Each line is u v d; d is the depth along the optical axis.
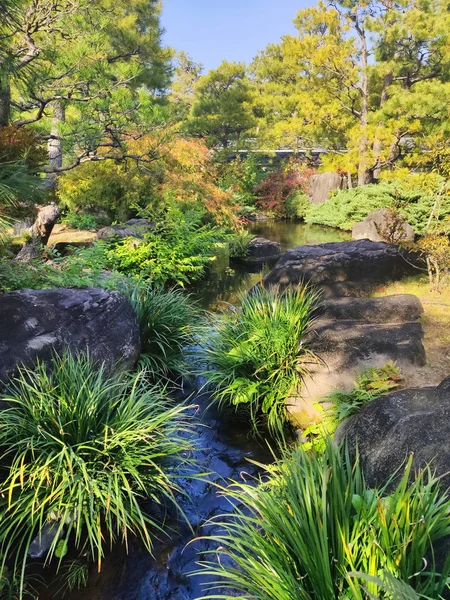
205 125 22.66
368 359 4.00
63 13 6.41
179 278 8.25
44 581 2.41
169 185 10.10
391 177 12.95
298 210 18.02
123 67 6.86
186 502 3.06
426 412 2.59
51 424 2.73
